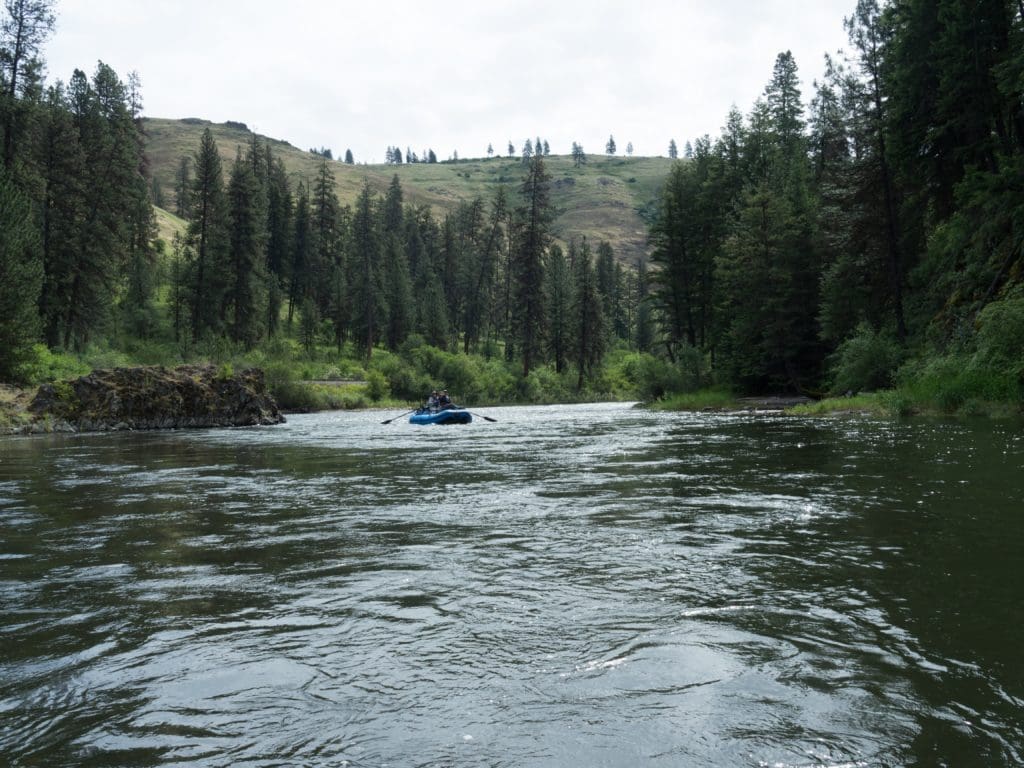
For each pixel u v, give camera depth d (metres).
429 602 3.97
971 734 2.31
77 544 5.75
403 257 94.94
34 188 42.28
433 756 2.23
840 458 10.55
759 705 2.56
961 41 25.27
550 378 76.62
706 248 45.88
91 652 3.27
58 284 47.16
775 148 45.47
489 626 3.53
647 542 5.38
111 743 2.37
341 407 52.34
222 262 63.50
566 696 2.68
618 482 8.86
